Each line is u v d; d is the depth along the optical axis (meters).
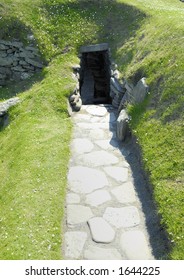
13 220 11.47
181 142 12.99
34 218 11.41
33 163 14.00
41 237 10.76
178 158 12.53
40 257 10.12
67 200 12.51
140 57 18.56
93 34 22.66
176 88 14.84
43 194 12.47
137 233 11.24
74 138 16.14
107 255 10.53
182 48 16.23
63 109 18.05
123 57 20.38
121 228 11.42
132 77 17.86
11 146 15.97
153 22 20.36
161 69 16.31
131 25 21.91
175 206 11.12
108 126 17.28
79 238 11.08
